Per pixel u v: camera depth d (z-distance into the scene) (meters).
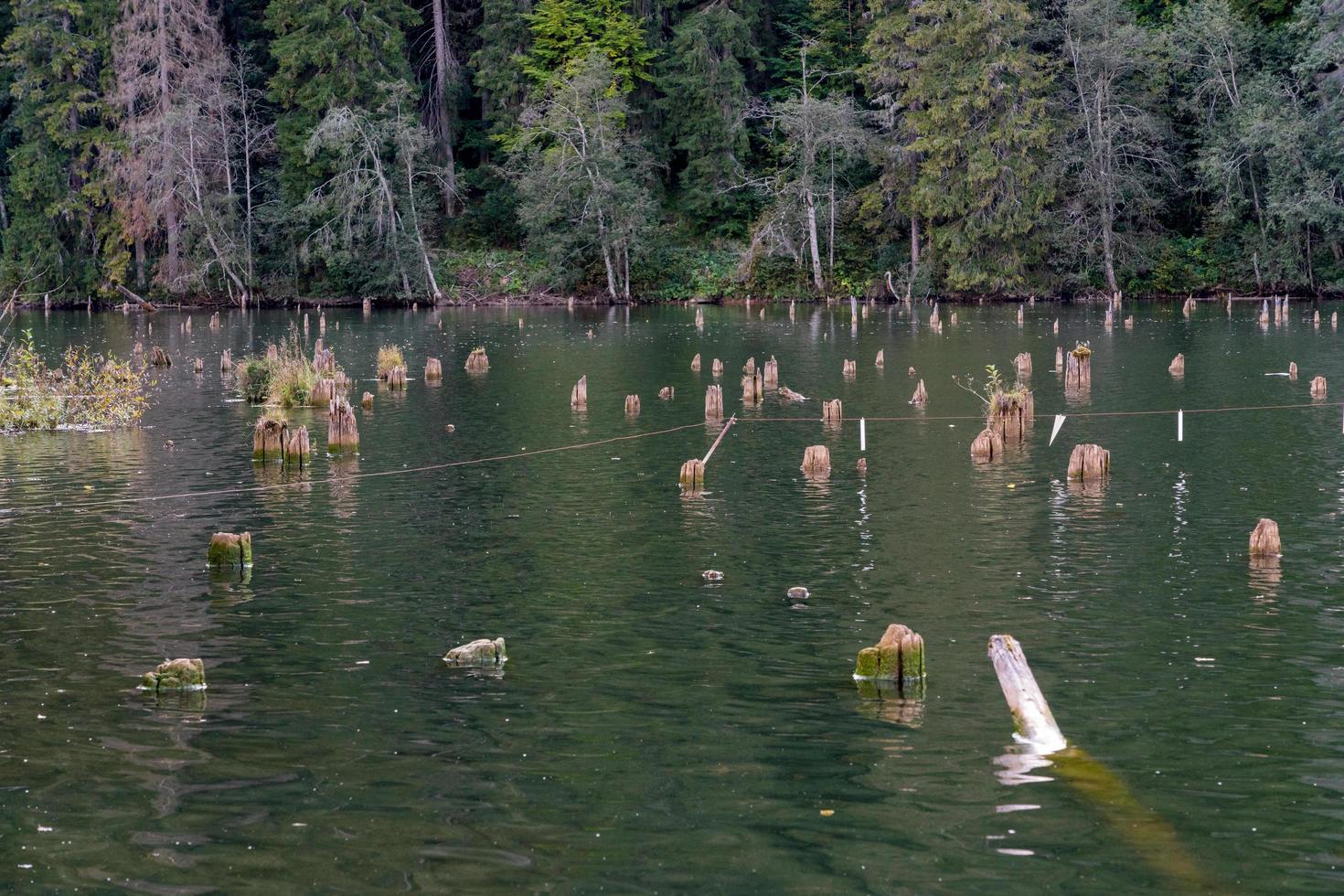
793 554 18.45
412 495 22.84
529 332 60.34
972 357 45.84
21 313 79.00
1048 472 24.41
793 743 11.79
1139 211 77.44
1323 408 32.25
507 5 85.00
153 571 17.73
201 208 78.44
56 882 9.41
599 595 16.50
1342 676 13.41
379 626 15.27
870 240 85.25
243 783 11.00
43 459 26.44
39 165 80.06
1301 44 70.88
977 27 74.25
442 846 9.95
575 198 81.62
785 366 43.84
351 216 78.44
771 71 93.06
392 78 82.00
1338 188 71.62
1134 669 13.64
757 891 9.30
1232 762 11.37
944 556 18.30
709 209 87.25
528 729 12.16
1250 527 19.89
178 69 77.56
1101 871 9.55
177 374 43.00
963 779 11.05
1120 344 49.88
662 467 25.33
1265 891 9.28
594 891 9.30
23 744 11.78
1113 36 74.81
